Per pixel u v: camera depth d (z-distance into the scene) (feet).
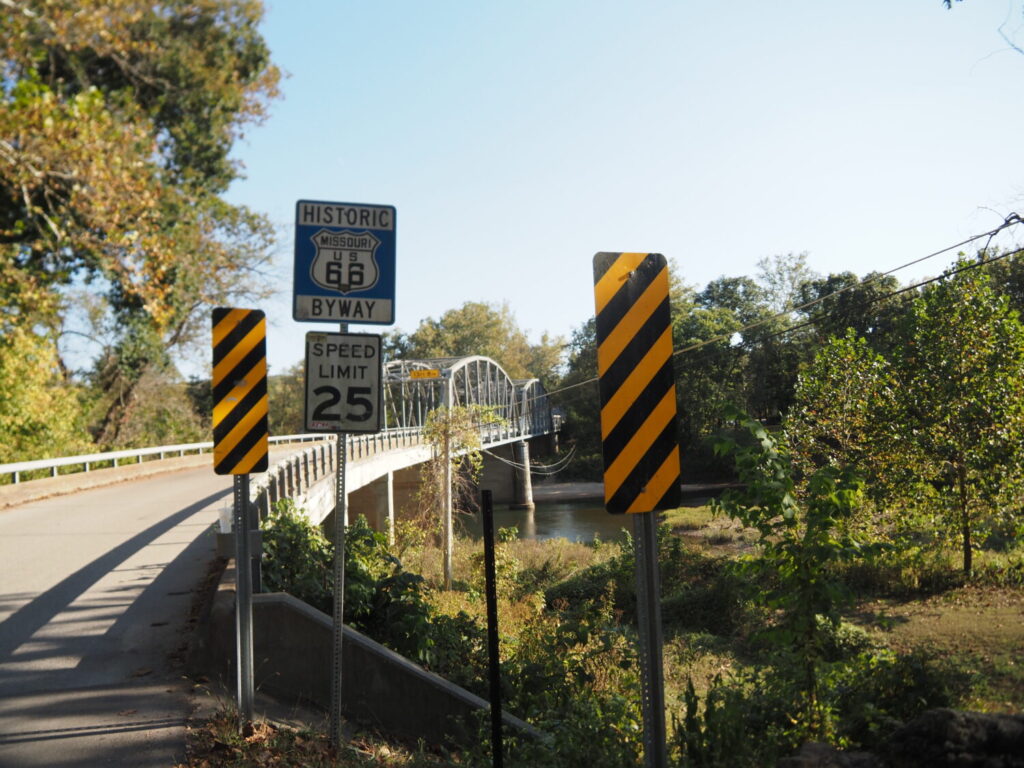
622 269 12.48
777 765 14.24
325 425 19.80
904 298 192.85
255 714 21.84
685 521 133.69
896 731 14.28
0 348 90.79
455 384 261.24
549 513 209.46
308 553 33.06
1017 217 51.06
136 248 68.49
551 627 43.37
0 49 55.16
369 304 20.27
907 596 65.92
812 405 80.94
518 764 20.36
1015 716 13.64
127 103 72.28
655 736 12.01
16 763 17.93
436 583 82.38
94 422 139.33
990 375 69.15
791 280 290.76
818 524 20.03
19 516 61.11
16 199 62.54
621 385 12.36
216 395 20.40
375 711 25.04
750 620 60.90
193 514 59.72
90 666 24.88
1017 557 73.20
